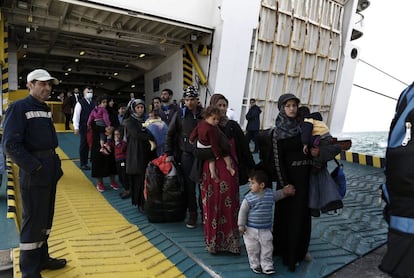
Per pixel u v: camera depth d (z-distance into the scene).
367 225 4.10
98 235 3.44
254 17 9.16
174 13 8.36
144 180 4.12
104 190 5.23
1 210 4.00
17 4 7.40
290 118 2.77
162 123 4.26
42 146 2.38
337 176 2.90
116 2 7.54
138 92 21.47
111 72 16.72
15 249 2.98
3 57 8.03
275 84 10.55
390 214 1.40
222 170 2.99
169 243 3.30
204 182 3.04
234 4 8.76
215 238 3.02
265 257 2.72
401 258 1.31
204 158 3.00
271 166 2.88
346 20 11.68
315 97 11.73
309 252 3.25
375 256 3.23
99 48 11.59
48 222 2.48
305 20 10.41
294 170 2.79
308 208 2.86
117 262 2.88
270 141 2.84
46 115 2.46
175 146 3.80
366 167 8.41
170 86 11.62
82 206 4.41
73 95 11.54
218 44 8.96
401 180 1.34
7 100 8.38
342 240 3.58
